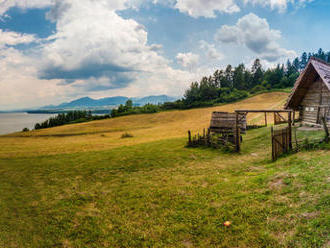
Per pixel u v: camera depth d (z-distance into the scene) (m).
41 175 15.51
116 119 95.50
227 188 9.84
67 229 8.09
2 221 8.99
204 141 22.91
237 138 18.59
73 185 13.04
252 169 12.70
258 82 143.62
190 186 11.08
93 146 31.61
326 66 18.05
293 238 5.51
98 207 9.81
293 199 7.25
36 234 7.91
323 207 6.26
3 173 16.48
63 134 61.03
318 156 11.44
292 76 121.00
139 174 14.57
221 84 148.25
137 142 33.91
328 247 4.80
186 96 139.62
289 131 14.83
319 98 19.62
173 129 54.66
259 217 6.85
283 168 10.90
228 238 6.27
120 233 7.47
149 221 8.02
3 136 63.03
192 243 6.41
